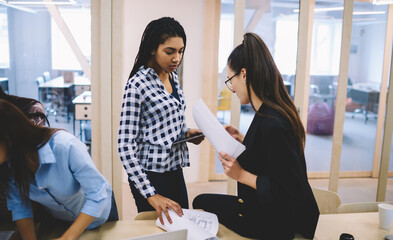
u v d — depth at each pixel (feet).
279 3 12.00
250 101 5.01
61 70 10.62
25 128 3.76
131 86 5.63
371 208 7.10
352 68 14.70
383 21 14.46
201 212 5.53
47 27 10.36
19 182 3.93
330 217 6.15
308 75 14.44
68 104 10.77
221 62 13.85
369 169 15.51
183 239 4.26
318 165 15.08
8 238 4.57
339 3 14.07
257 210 5.07
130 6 12.61
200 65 13.78
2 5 10.07
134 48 12.88
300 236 5.30
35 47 10.42
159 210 5.24
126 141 5.53
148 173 5.87
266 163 4.80
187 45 13.53
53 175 4.10
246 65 4.86
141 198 5.96
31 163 3.90
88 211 4.33
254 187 4.71
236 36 9.80
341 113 10.78
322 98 14.73
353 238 4.92
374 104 15.03
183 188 6.38
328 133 14.92
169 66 5.78
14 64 10.39
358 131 15.19
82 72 10.68
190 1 13.23
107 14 9.05
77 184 4.45
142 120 5.86
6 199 4.92
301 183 4.55
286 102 4.86
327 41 14.34
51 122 10.82
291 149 4.54
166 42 5.60
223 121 14.25
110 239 4.85
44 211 5.21
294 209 4.91
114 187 9.89
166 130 5.86
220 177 14.92
